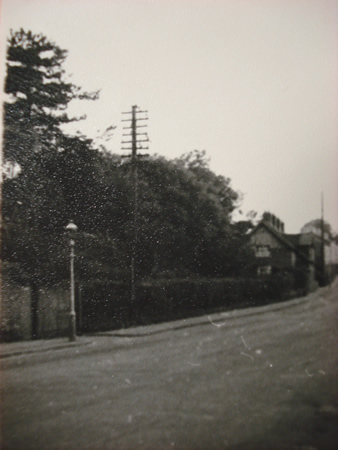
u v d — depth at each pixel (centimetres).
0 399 643
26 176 1450
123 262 1770
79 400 624
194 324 1773
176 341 1302
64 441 458
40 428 505
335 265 3092
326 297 2652
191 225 2189
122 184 1719
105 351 1148
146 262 1992
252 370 779
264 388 642
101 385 723
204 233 2216
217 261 2331
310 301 2492
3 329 1356
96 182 1616
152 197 2017
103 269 1686
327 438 441
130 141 1748
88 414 554
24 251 1399
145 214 1969
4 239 1366
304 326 1454
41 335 1441
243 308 2383
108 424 513
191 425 495
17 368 921
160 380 737
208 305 2219
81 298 1602
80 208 1573
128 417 535
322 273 2981
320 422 487
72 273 1431
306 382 670
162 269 2073
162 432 475
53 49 1469
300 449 418
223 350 1045
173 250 2114
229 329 1514
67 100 1544
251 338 1238
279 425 481
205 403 578
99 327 1650
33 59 1469
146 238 1972
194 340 1290
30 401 629
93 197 1611
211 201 2209
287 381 680
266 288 2575
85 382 751
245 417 512
